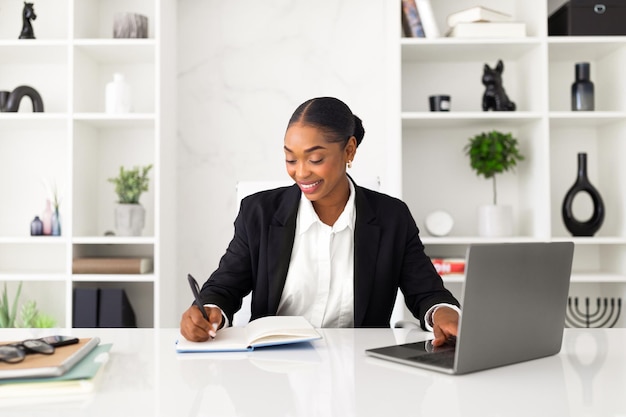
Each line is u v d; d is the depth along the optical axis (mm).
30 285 3236
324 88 3248
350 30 3242
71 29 2891
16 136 3230
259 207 1704
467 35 2887
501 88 2990
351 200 1677
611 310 3146
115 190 3014
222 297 1592
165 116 3014
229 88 3248
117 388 965
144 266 2953
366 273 1648
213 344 1266
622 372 1064
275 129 3250
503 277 1080
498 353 1091
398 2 2914
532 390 948
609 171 3104
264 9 3248
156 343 1333
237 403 882
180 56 3240
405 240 1709
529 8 3018
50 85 3232
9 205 3236
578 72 2975
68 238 2881
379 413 834
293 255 1688
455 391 943
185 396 918
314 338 1279
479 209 3031
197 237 3242
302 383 993
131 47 2936
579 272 3119
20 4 3207
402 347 1231
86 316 2891
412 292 1686
